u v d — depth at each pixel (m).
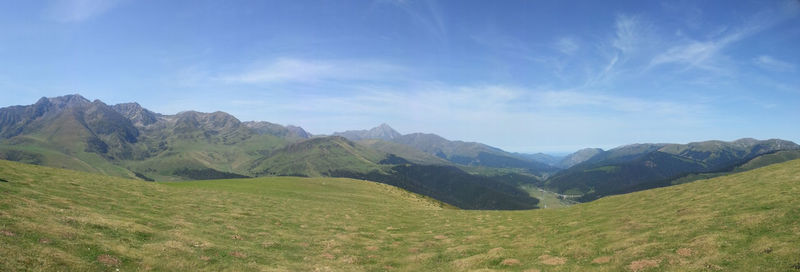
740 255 24.27
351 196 91.88
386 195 102.62
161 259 26.64
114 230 31.12
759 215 32.09
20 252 21.55
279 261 32.03
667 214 42.44
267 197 73.12
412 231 52.53
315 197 82.94
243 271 27.34
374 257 36.62
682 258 26.06
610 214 51.25
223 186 86.06
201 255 29.53
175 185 78.62
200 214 47.81
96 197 45.69
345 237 44.81
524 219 58.41
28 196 37.81
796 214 30.16
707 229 31.97
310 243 40.41
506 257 33.78
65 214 32.72
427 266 33.56
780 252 23.09
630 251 29.84
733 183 54.50
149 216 40.81
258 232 42.59
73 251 24.28
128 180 70.50
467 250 38.31
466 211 77.44
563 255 32.56
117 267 23.66
